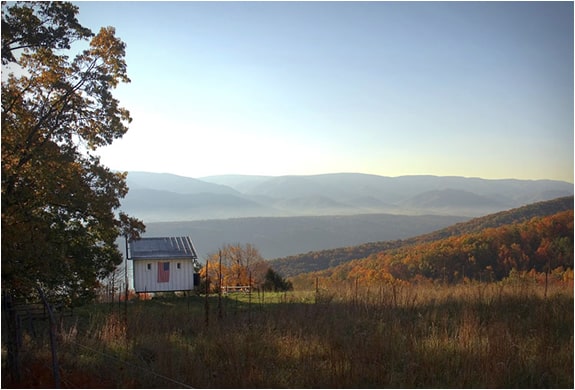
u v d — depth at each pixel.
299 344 10.47
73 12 12.90
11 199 10.30
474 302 15.32
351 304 15.20
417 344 10.27
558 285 18.98
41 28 12.62
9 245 9.45
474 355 9.62
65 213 12.34
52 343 8.23
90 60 13.30
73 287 12.71
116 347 10.78
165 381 8.81
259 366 9.45
